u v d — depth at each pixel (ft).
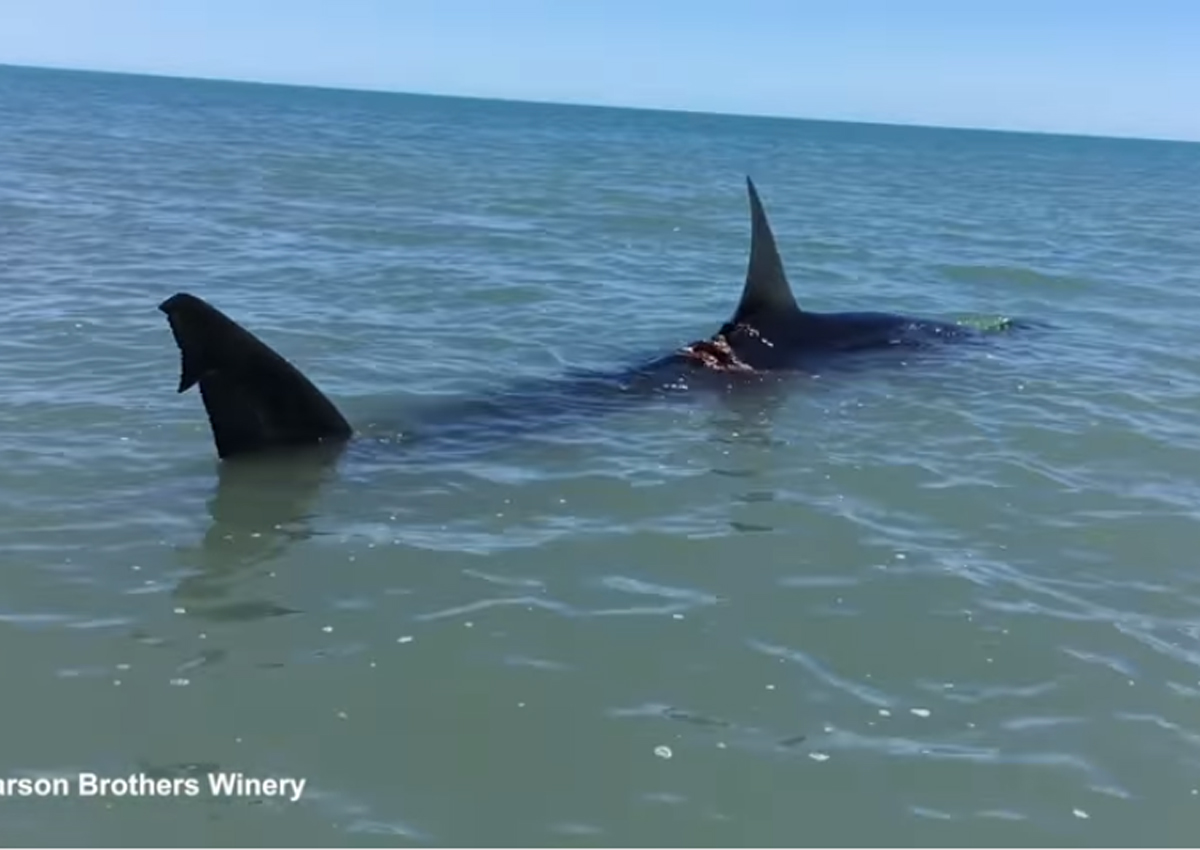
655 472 32.37
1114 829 17.53
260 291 57.67
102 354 42.60
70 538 26.55
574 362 45.57
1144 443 36.81
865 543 27.71
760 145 329.31
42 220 79.71
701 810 17.65
